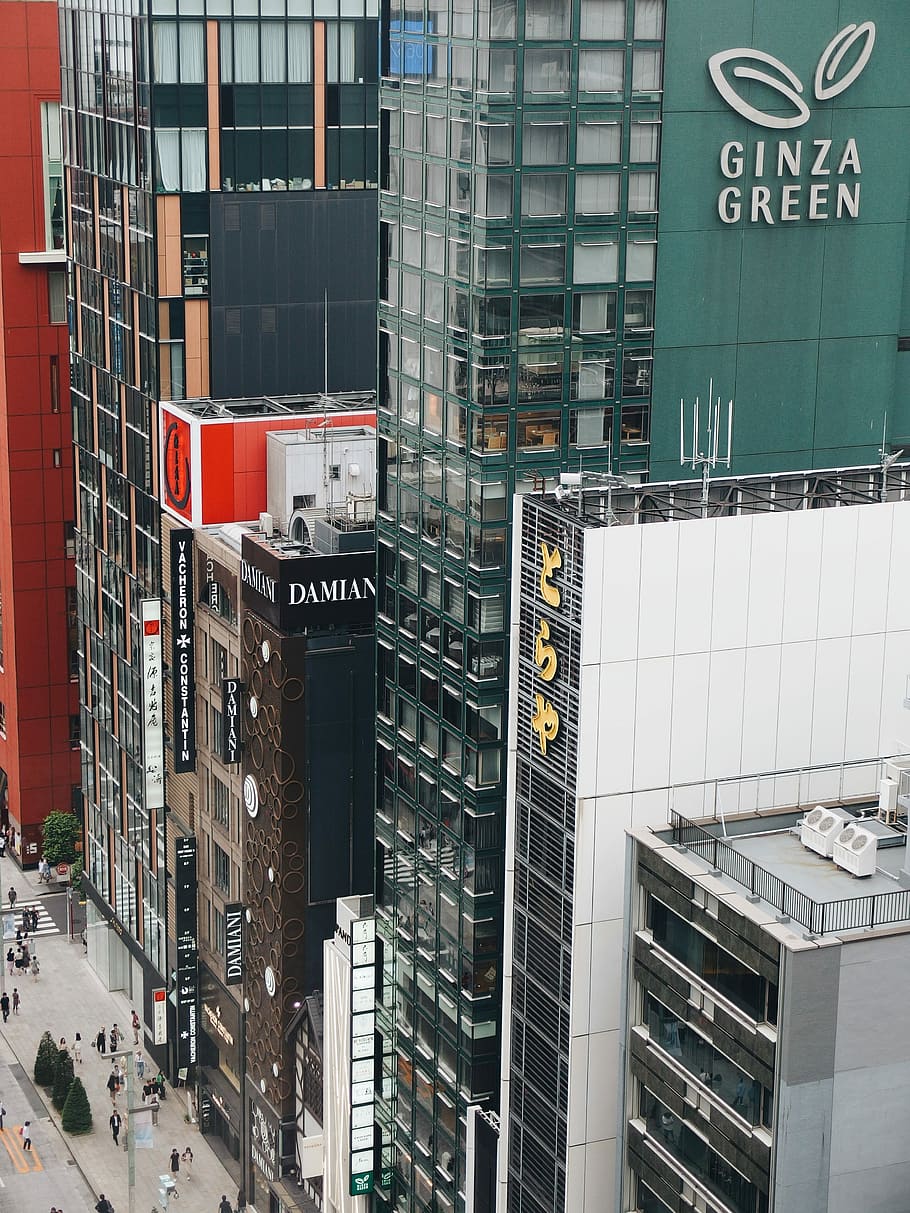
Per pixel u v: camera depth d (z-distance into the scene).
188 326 143.00
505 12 86.81
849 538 80.50
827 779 83.00
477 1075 100.12
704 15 90.62
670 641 78.62
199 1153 145.12
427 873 103.25
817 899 69.50
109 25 144.75
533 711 82.44
